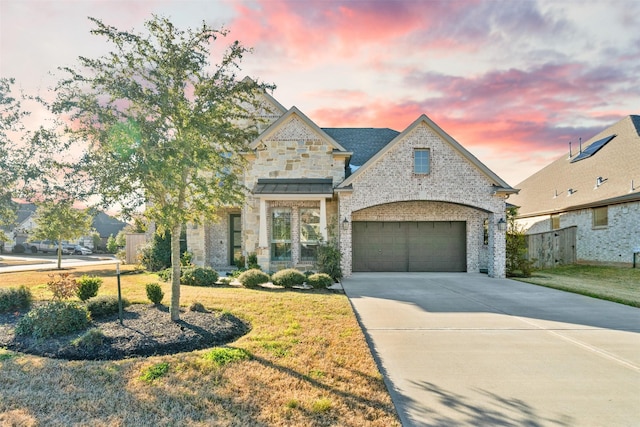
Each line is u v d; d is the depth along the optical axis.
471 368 5.12
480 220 16.86
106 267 19.58
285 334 6.32
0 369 4.75
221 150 7.63
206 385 4.30
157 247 17.27
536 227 26.27
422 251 17.02
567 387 4.51
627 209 18.39
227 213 18.31
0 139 7.63
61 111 6.25
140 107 6.55
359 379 4.53
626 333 6.93
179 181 6.34
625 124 22.77
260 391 4.16
